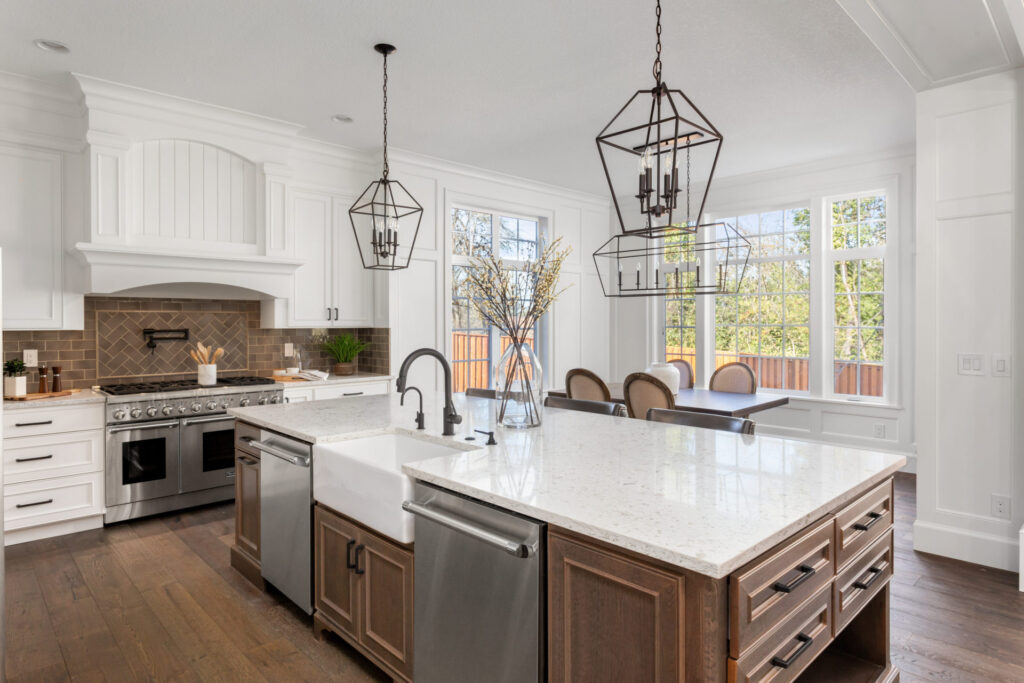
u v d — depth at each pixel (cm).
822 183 538
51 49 316
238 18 284
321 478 233
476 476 174
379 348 518
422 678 187
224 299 467
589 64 333
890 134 459
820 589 153
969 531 313
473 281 265
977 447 309
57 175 369
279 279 439
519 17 282
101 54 321
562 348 645
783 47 311
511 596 158
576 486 164
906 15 238
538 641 151
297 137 461
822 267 542
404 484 190
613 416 281
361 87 366
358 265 504
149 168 388
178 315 445
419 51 318
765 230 583
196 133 402
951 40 261
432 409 302
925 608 262
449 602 176
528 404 248
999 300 300
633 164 540
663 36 300
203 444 400
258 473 281
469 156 518
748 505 147
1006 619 253
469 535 164
